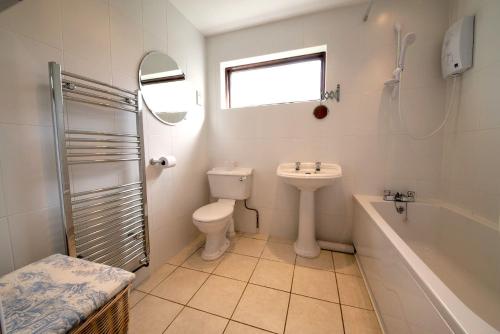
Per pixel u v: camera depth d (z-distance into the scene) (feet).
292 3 5.88
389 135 5.97
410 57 5.61
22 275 2.61
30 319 2.01
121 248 4.46
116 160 4.16
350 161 6.36
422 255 5.14
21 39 2.99
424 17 5.46
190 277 5.24
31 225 3.17
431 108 5.57
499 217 3.92
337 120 6.37
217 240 6.18
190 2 5.81
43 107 3.26
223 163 7.78
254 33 6.97
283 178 5.91
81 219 3.75
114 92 4.34
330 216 6.71
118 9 4.40
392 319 3.31
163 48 5.62
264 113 7.14
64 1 3.48
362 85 6.06
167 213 5.95
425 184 5.77
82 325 2.17
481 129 4.37
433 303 2.24
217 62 7.50
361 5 5.91
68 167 3.47
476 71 4.50
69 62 3.57
